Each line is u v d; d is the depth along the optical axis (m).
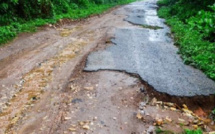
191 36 9.80
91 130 3.91
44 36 10.25
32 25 11.48
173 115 4.48
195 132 3.83
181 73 6.29
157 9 22.94
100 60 7.08
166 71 6.39
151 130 3.95
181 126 4.11
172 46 9.12
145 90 5.38
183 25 12.54
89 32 11.29
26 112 4.52
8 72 6.41
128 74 6.12
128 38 10.05
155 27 12.86
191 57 7.41
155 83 5.57
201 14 11.23
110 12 19.70
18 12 12.04
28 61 7.21
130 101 4.89
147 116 4.38
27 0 12.52
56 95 5.12
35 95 5.16
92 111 4.47
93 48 8.45
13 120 4.27
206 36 9.38
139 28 12.41
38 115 4.39
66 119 4.22
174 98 5.05
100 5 23.66
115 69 6.38
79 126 4.01
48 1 13.58
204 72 6.38
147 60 7.26
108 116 4.32
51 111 4.50
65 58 7.45
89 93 5.15
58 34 10.79
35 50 8.30
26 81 5.85
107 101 4.83
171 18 15.57
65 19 14.12
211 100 5.10
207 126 4.27
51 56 7.66
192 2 15.74
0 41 8.78
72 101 4.83
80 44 9.05
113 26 12.77
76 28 12.30
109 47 8.54
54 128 3.98
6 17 11.05
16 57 7.56
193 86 5.51
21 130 3.97
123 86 5.48
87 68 6.45
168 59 7.47
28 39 9.62
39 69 6.59
